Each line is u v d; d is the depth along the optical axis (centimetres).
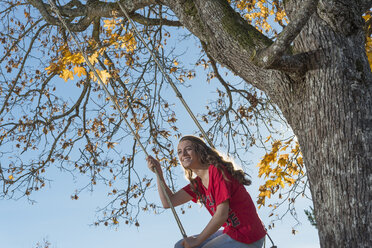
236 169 304
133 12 591
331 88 328
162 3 468
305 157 341
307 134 337
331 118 324
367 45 468
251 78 375
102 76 461
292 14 359
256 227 288
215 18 384
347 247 305
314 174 330
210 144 352
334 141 321
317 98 331
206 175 311
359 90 326
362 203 306
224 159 308
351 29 338
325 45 335
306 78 339
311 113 334
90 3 593
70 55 469
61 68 458
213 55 394
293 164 603
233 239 285
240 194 290
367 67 339
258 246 289
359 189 309
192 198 343
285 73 354
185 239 288
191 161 309
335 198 315
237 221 287
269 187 563
